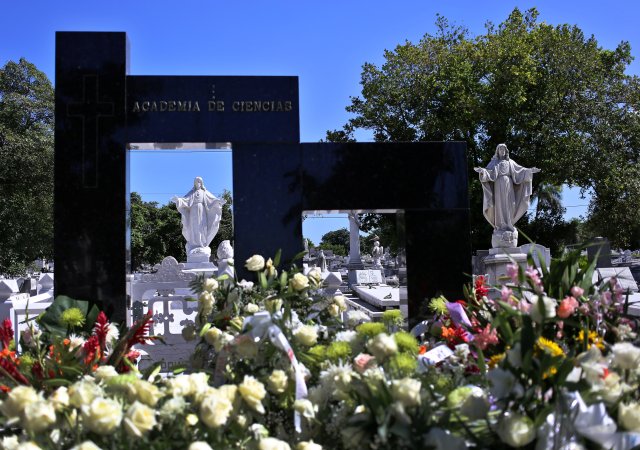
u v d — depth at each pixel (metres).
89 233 4.87
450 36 25.97
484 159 24.75
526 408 2.09
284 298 3.70
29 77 26.75
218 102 5.14
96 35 5.01
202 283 3.97
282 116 5.21
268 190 5.20
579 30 25.28
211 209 19.89
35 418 1.98
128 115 5.02
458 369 2.59
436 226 5.43
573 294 2.48
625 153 25.91
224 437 2.22
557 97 24.34
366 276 22.28
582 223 32.09
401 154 5.40
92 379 2.44
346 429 2.14
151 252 52.50
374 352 2.33
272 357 2.79
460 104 23.58
